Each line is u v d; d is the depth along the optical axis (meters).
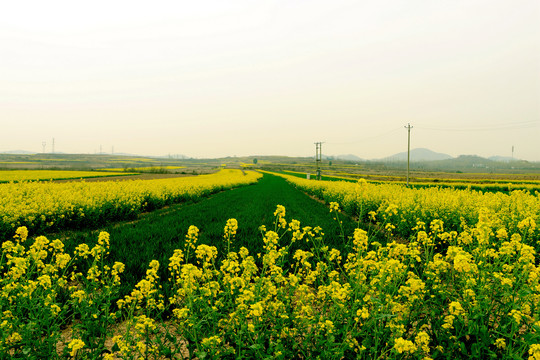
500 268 4.29
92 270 4.37
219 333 3.50
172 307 5.16
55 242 4.73
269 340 3.52
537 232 8.23
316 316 3.69
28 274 3.99
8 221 10.96
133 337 4.00
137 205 17.50
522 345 3.12
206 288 3.70
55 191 17.00
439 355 3.39
